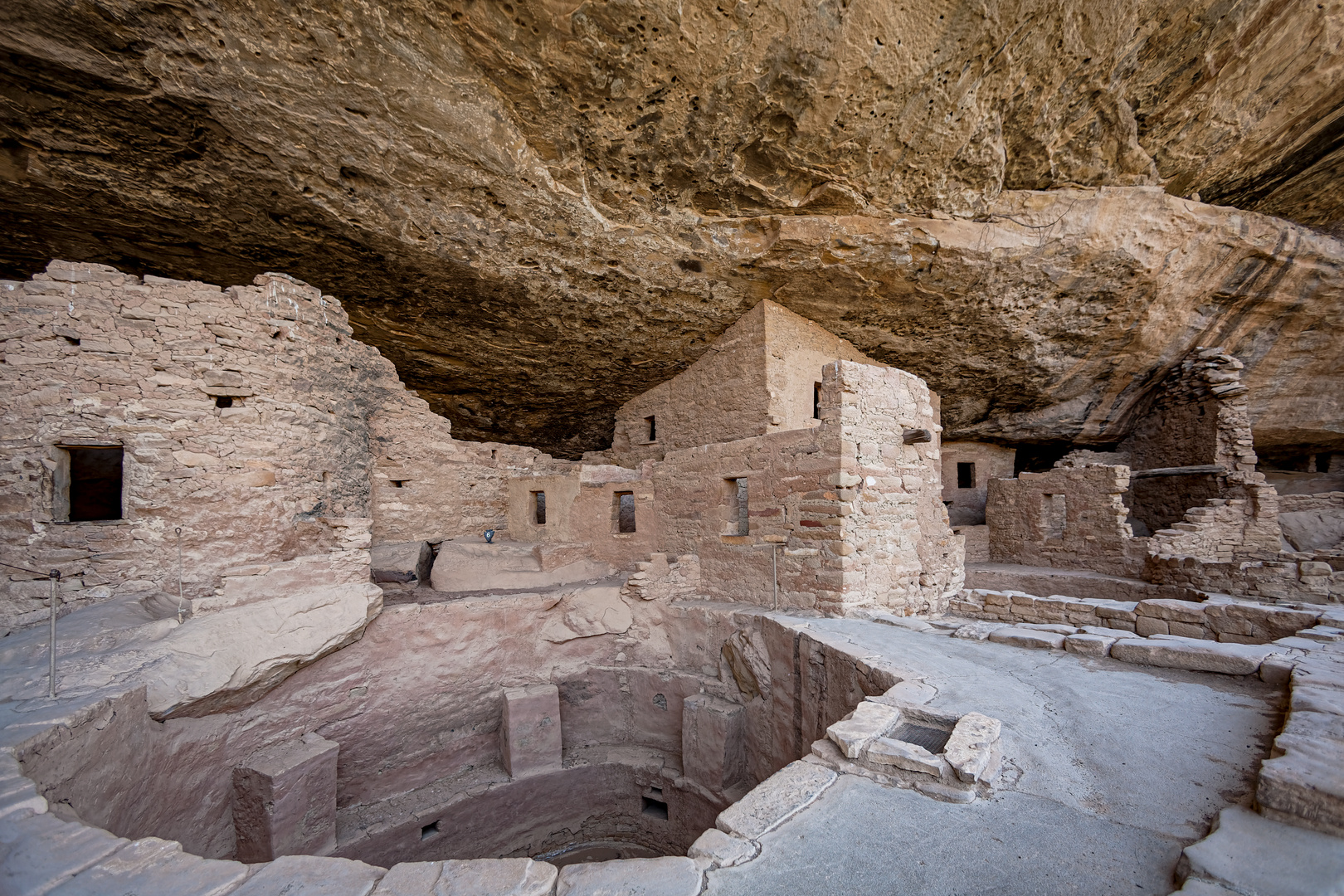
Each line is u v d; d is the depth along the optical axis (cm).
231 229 713
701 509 928
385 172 644
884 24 571
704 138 660
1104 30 642
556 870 239
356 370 844
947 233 838
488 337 1032
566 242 788
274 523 638
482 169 654
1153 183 862
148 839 257
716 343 1080
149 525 561
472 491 1083
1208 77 721
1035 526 1385
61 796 352
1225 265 1007
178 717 504
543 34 528
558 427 1455
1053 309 1025
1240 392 1198
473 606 816
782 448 798
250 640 561
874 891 228
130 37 485
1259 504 1153
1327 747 265
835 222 809
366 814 698
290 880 232
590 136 643
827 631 629
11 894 219
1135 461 1460
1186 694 416
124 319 562
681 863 246
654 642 887
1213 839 227
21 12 455
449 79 558
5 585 502
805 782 311
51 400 531
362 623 675
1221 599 912
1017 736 356
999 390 1329
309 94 548
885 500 798
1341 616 482
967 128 701
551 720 824
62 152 591
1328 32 685
